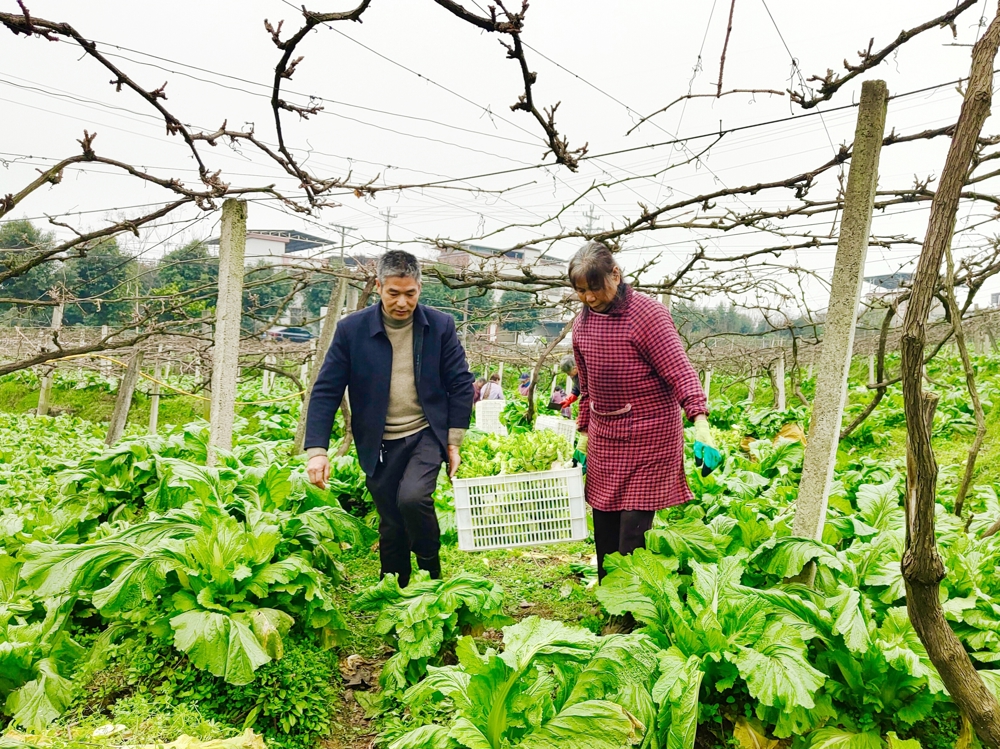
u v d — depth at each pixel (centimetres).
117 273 1294
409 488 422
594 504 430
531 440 471
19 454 1151
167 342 1303
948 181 190
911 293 196
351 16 318
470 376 450
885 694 332
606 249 397
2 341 1504
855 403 1376
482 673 270
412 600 380
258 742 301
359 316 436
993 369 1688
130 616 374
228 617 341
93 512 536
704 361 1712
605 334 402
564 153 439
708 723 332
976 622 363
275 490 489
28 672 341
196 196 488
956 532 459
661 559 397
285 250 1337
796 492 666
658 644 345
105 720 316
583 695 287
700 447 374
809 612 339
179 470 459
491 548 426
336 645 394
